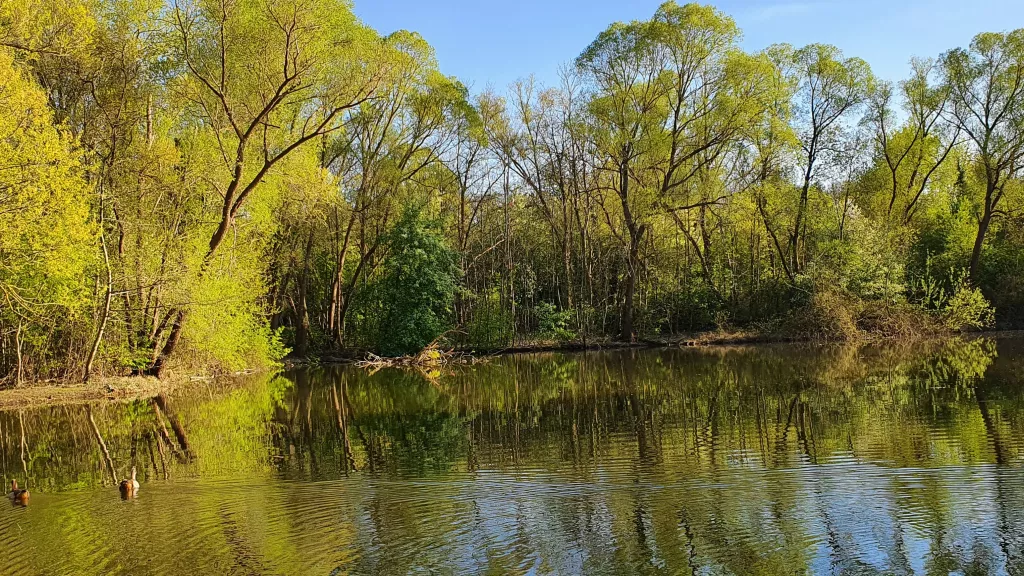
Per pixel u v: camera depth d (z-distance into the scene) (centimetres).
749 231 4397
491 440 1446
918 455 1148
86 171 2314
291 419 1814
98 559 800
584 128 3944
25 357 2411
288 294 4125
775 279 4281
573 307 4356
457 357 3759
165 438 1570
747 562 747
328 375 3041
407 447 1398
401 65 3281
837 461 1131
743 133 3866
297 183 2759
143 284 2400
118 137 2436
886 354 2995
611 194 4412
